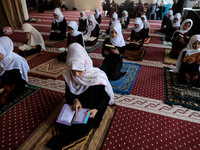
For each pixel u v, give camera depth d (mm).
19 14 7832
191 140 1790
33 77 3068
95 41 5129
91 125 1611
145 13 11680
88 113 1539
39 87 2744
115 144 1718
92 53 4441
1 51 2100
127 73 3299
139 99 2500
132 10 11664
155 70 3482
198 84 2857
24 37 5871
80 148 1618
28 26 3844
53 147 1583
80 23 7191
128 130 1909
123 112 2211
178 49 4059
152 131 1903
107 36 6422
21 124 1961
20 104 2311
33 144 1670
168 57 4250
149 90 2738
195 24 6754
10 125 1941
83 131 1565
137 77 3170
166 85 2885
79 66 1443
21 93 2555
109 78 2973
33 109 2221
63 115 1550
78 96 1699
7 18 6965
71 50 1484
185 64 2932
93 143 1688
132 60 4016
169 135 1852
